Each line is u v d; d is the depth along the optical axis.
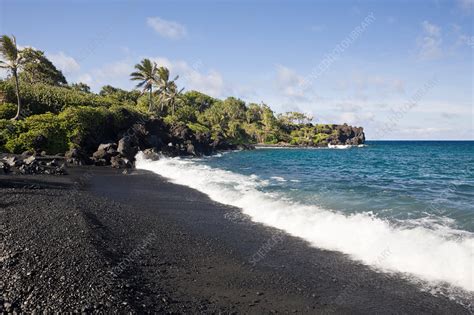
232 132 117.12
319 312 7.12
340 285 8.36
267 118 143.50
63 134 38.66
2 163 25.27
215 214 15.44
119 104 58.69
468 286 8.02
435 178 27.89
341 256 10.23
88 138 41.44
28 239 9.72
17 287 6.98
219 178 27.11
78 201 16.34
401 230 11.62
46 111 45.53
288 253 10.57
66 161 34.44
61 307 6.33
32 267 7.89
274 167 40.00
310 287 8.29
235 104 148.88
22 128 36.09
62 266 8.05
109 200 17.64
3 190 17.14
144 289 7.68
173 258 10.02
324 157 65.44
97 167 34.84
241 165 42.50
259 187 22.05
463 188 21.45
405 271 8.98
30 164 25.80
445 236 10.74
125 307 6.50
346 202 16.61
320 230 12.45
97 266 8.26
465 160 54.22
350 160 56.19
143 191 21.39
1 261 8.16
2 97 42.66
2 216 12.16
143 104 83.50
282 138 138.88
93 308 6.37
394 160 55.78
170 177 28.88
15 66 38.88
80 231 10.67
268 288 8.23
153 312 6.62
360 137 160.25
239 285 8.36
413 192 19.81
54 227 10.97
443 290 7.93
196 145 66.31
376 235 11.38
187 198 19.14
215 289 8.10
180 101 105.12
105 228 12.11
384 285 8.30
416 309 7.18
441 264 9.02
